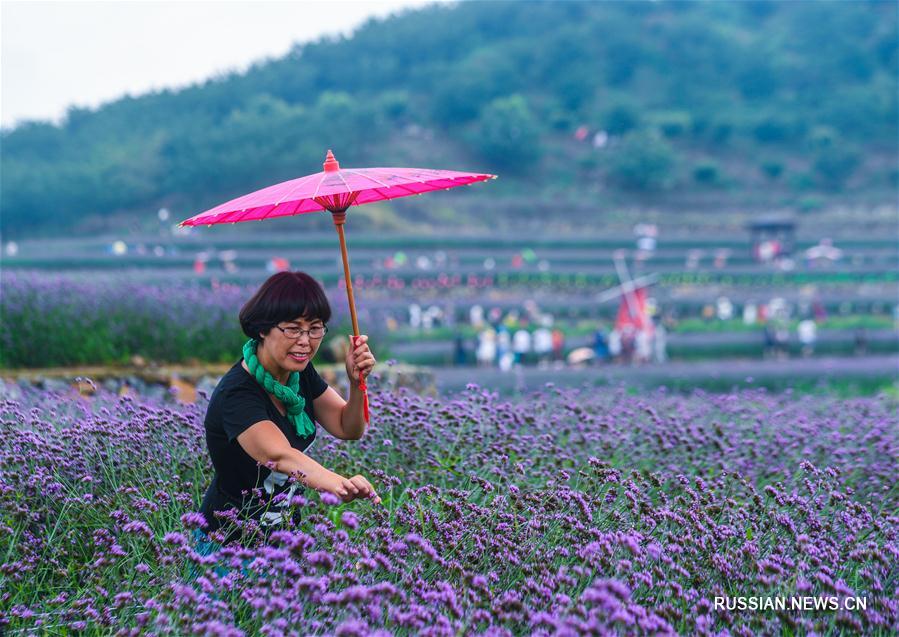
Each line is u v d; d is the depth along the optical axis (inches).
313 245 3029.0
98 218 3750.0
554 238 3235.7
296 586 101.9
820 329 1882.4
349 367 138.9
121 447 163.9
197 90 5639.8
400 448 187.2
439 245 3127.5
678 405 301.0
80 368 380.8
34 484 144.2
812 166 4773.6
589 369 973.2
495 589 122.7
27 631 116.3
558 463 190.4
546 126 5310.0
